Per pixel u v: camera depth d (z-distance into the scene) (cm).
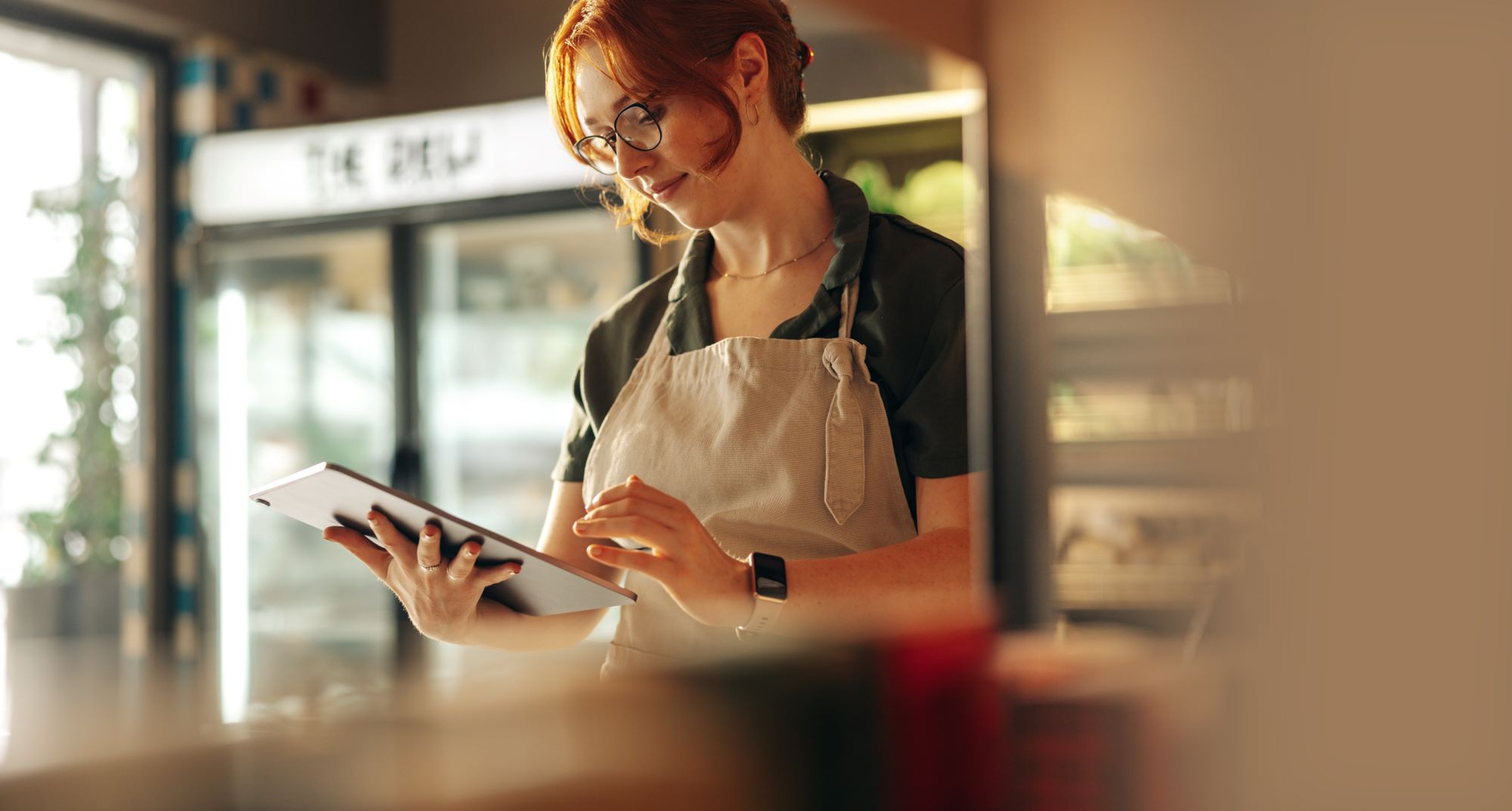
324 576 439
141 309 441
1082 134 24
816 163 145
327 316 430
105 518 478
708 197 115
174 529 444
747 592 94
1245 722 20
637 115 108
